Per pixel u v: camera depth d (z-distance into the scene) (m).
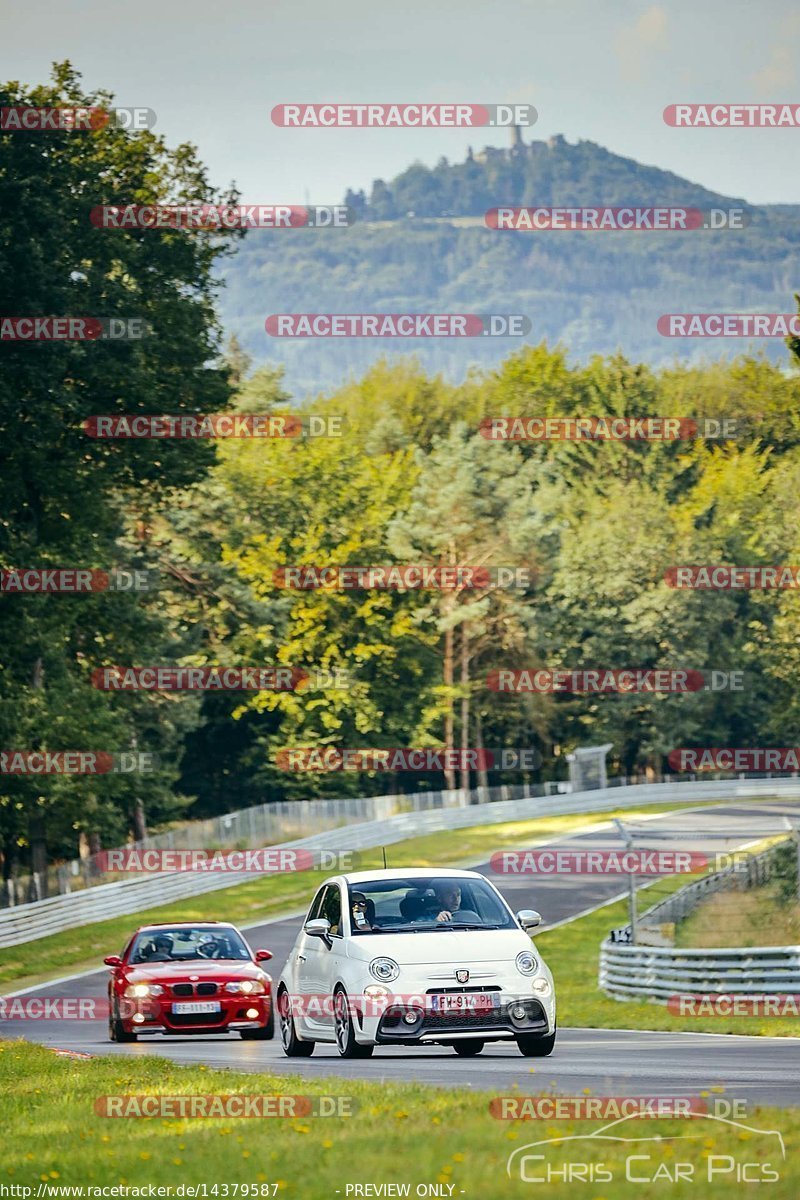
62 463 178.12
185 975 78.44
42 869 192.62
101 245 179.62
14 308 168.50
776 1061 55.62
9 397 165.62
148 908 184.75
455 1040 55.03
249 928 171.50
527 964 55.81
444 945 55.75
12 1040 77.31
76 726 182.62
